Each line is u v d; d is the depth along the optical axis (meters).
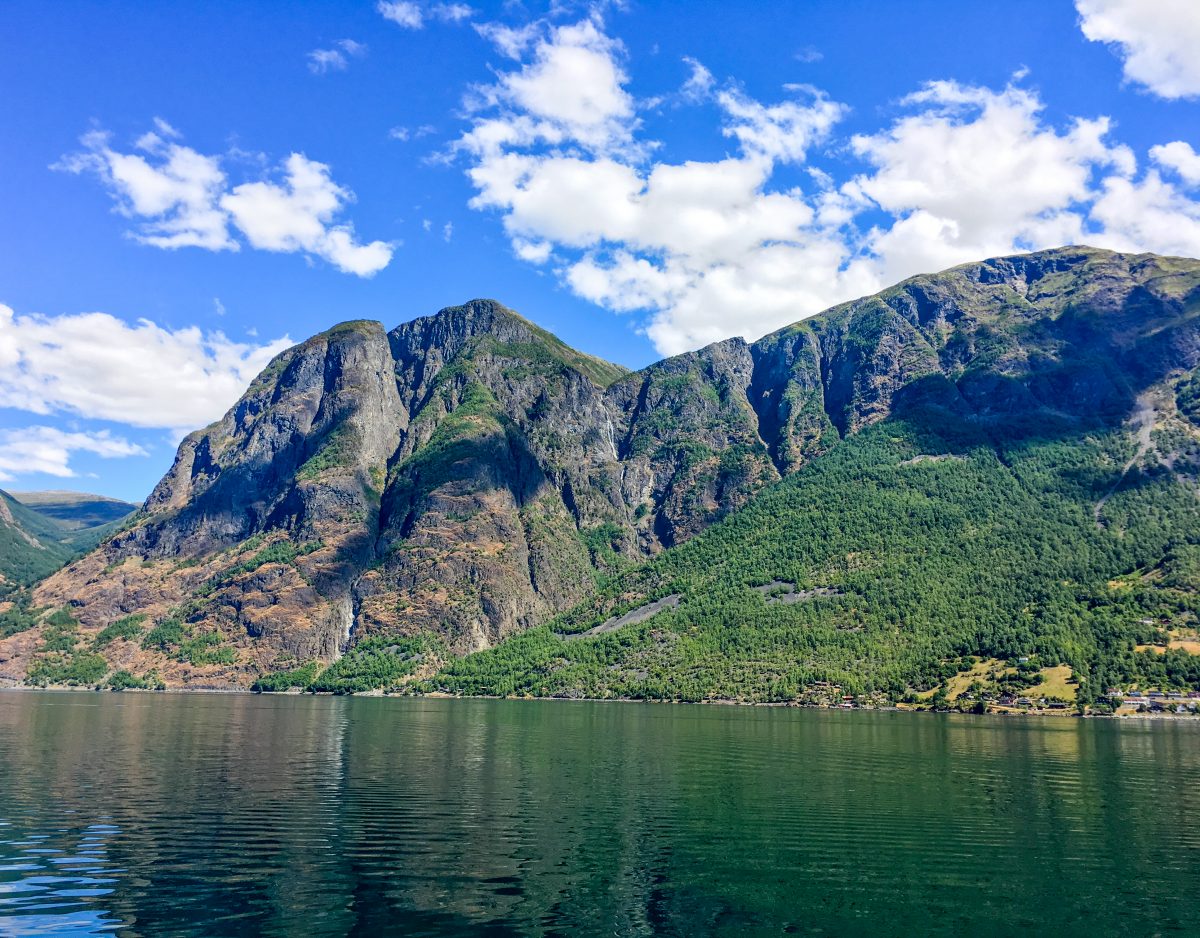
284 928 51.12
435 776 109.31
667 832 77.56
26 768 112.25
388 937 49.94
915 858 69.88
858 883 62.62
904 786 104.88
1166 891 61.78
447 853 68.75
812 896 59.41
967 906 57.97
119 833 74.38
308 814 83.38
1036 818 86.25
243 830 76.06
